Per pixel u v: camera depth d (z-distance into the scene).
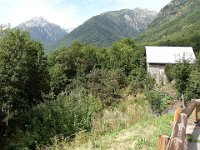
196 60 24.45
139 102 25.92
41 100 26.47
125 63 55.94
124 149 7.91
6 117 19.62
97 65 53.94
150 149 7.55
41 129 14.09
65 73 48.25
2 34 25.34
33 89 26.16
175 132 4.80
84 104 15.31
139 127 9.80
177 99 24.11
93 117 14.48
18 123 20.45
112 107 24.36
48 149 12.09
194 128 8.52
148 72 53.75
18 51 24.50
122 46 60.78
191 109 7.27
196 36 99.88
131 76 42.72
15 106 22.83
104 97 29.31
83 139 11.93
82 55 51.16
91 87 31.77
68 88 38.97
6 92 21.84
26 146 13.68
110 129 13.08
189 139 7.31
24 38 25.81
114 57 56.78
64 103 15.45
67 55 49.34
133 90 34.41
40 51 44.06
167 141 4.62
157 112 20.11
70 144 11.73
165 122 9.90
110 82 31.94
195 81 21.94
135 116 15.02
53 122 14.08
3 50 23.84
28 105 23.67
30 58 25.52
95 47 61.00
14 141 17.97
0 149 18.70
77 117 14.19
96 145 8.93
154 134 8.66
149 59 58.50
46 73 29.75
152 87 32.91
